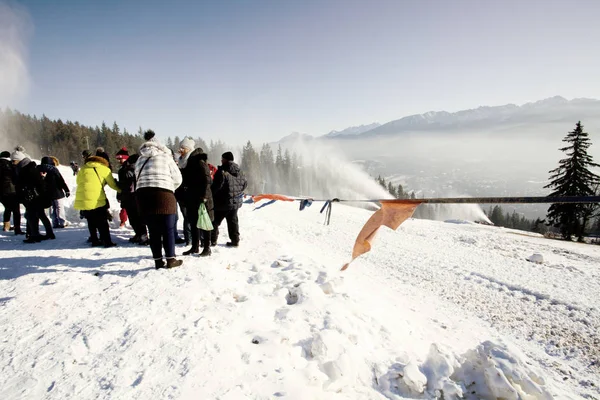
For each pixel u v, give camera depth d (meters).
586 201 1.21
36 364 2.64
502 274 7.30
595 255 10.15
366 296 5.06
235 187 6.44
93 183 6.14
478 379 2.77
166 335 2.99
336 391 2.65
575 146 24.27
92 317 3.36
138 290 3.99
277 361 2.73
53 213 8.78
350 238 11.05
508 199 1.49
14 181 7.82
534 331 4.70
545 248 10.96
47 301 3.75
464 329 4.69
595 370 3.78
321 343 3.06
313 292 4.37
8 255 5.71
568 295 5.95
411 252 9.40
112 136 95.00
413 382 2.74
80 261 5.31
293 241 9.95
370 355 3.28
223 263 5.45
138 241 6.75
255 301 3.91
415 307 5.37
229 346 2.86
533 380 2.67
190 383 2.38
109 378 2.45
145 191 4.67
